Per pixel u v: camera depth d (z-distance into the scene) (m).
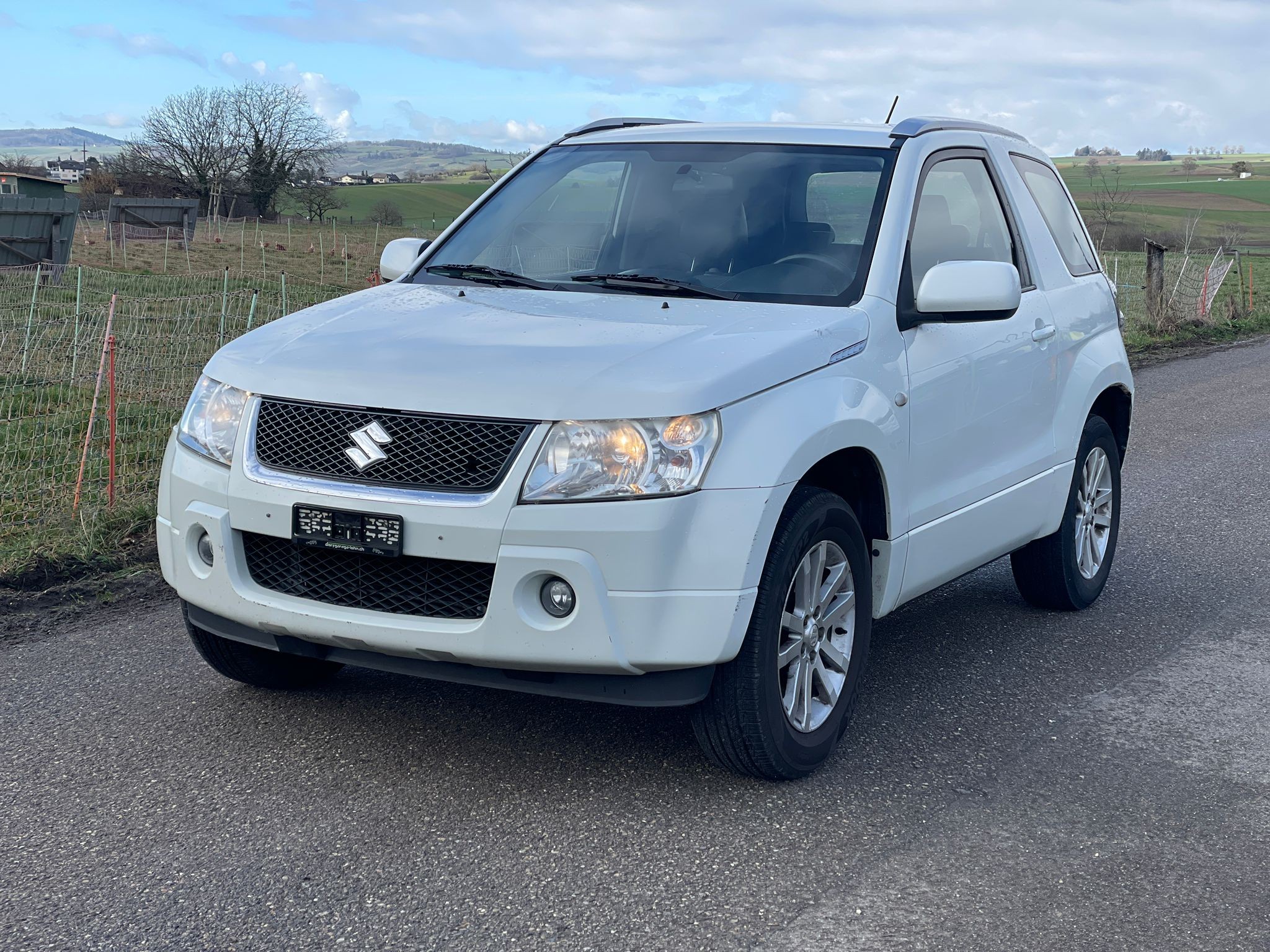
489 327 3.82
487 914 2.97
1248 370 16.22
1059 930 2.95
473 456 3.34
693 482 3.32
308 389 3.56
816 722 3.88
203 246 44.31
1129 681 4.81
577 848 3.31
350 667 4.75
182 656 4.83
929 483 4.30
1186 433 11.03
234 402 3.71
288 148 80.06
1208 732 4.29
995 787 3.79
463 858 3.25
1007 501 4.87
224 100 79.00
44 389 9.34
